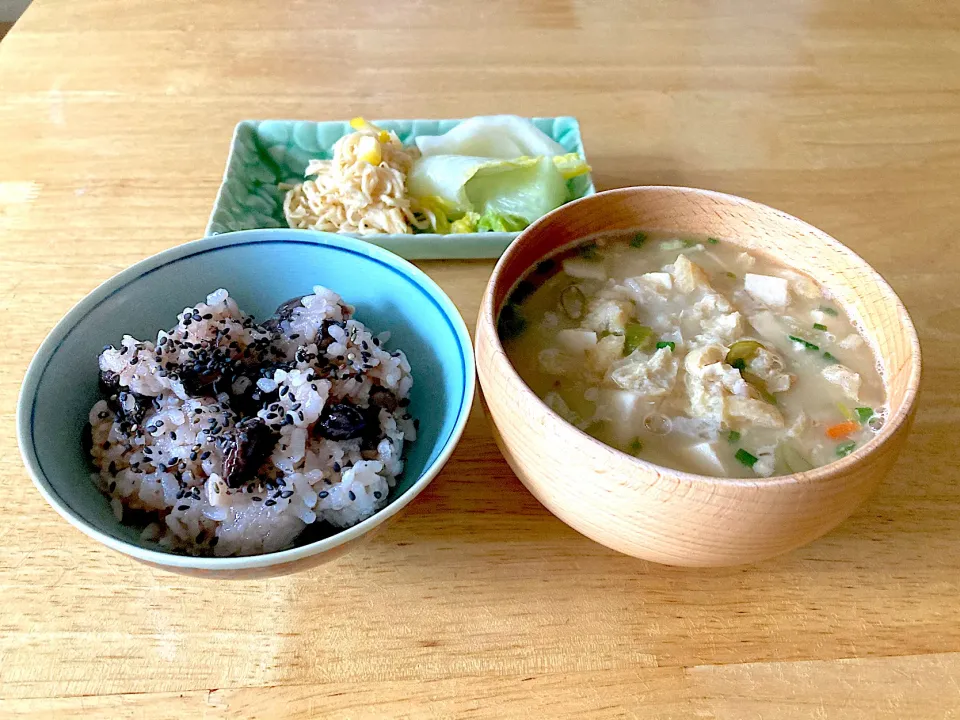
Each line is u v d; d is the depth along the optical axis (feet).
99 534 0.53
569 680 0.59
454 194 1.11
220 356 0.72
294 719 0.57
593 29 1.52
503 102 1.32
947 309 0.93
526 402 0.57
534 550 0.68
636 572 0.67
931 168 1.18
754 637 0.62
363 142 1.13
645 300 0.77
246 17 1.52
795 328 0.74
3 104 1.24
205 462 0.65
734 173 1.17
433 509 0.71
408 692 0.58
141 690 0.58
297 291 0.84
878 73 1.40
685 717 0.57
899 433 0.55
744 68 1.41
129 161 1.14
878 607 0.64
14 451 0.74
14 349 0.84
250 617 0.62
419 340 0.79
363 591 0.64
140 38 1.44
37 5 1.52
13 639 0.60
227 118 1.25
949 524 0.70
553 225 0.76
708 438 0.66
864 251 1.02
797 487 0.50
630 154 1.20
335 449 0.69
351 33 1.49
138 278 0.75
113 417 0.70
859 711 0.58
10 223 1.01
